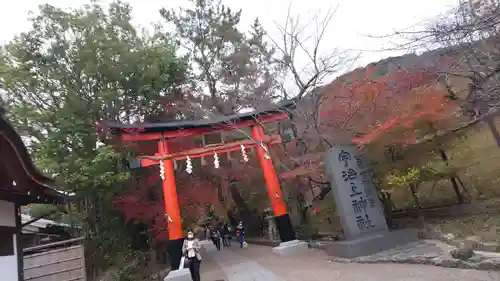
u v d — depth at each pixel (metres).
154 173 19.30
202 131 16.91
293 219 19.44
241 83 23.47
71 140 16.45
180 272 13.01
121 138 16.19
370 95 13.64
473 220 11.02
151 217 18.00
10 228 7.70
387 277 7.28
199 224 35.91
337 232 16.39
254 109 17.20
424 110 11.79
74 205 17.08
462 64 8.72
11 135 5.96
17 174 6.98
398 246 10.31
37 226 16.80
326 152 12.32
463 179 14.65
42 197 8.23
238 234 21.64
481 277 6.01
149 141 19.00
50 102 18.31
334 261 10.47
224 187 26.64
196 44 26.22
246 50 23.38
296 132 17.17
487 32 6.33
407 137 12.56
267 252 16.56
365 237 10.62
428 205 15.05
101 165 14.64
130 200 16.91
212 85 25.75
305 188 18.36
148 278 16.55
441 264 7.36
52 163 13.99
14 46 17.11
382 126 11.85
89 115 17.80
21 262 7.89
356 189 11.59
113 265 16.58
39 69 17.52
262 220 25.86
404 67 13.59
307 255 13.07
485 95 7.97
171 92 22.20
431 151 13.16
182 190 20.92
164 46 21.73
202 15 25.70
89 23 18.28
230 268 13.30
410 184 13.74
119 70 18.59
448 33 5.89
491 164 13.73
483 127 13.77
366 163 12.39
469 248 7.26
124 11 20.28
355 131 13.89
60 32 17.92
